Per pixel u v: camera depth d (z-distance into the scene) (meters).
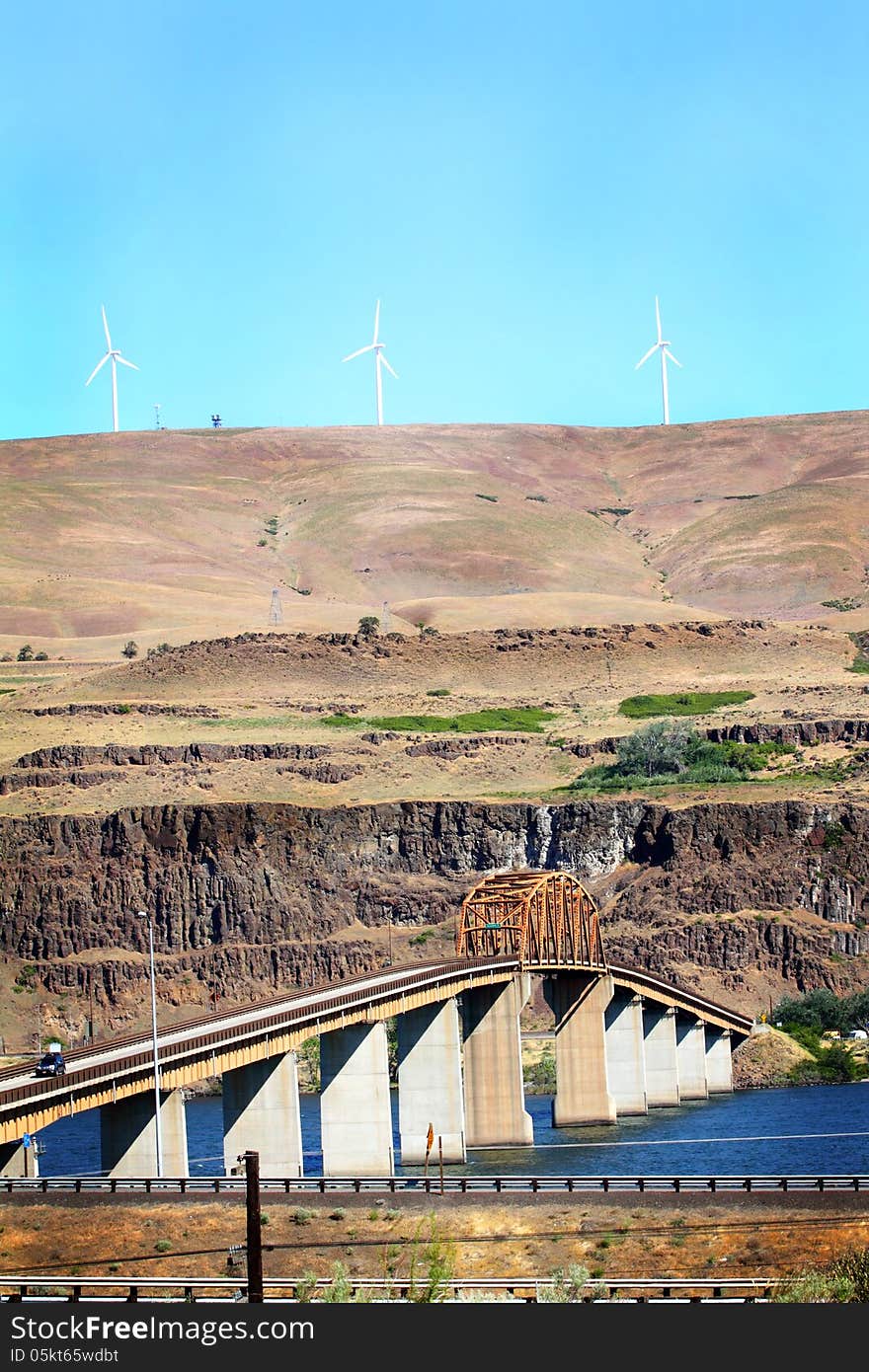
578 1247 104.00
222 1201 113.38
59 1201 113.75
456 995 166.12
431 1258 92.75
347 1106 149.38
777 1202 108.81
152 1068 123.44
